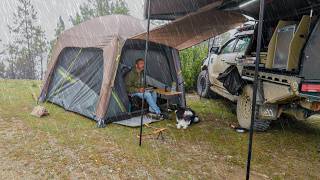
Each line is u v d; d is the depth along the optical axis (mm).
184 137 5312
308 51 4426
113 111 5926
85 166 3898
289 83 4520
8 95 8008
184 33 5742
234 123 6367
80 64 6559
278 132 5848
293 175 3949
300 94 4352
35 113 6086
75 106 6426
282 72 4766
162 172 3834
